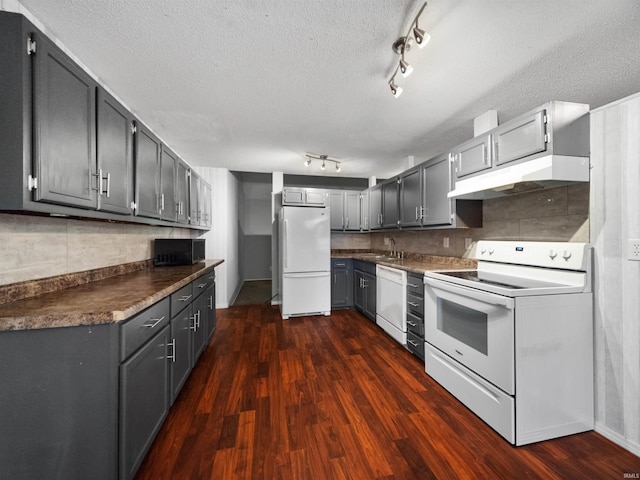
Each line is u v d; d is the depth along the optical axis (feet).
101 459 3.62
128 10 4.40
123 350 3.81
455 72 6.08
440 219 9.14
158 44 5.21
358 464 4.57
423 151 11.78
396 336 9.68
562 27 4.74
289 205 13.92
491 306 5.42
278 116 8.36
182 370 6.53
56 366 3.53
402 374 7.61
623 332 4.97
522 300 5.05
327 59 5.67
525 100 7.32
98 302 4.14
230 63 5.80
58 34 4.90
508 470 4.46
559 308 5.23
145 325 4.53
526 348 5.06
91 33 4.90
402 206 11.69
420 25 4.72
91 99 4.47
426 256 11.74
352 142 10.61
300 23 4.70
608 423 5.16
